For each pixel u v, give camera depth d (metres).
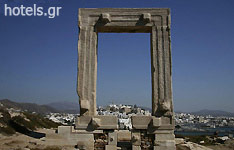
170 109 12.83
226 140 28.72
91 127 12.68
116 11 14.01
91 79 13.34
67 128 14.08
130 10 14.01
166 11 13.93
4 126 18.61
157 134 12.45
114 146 12.42
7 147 12.75
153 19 13.90
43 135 18.53
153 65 13.45
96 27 13.91
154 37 13.73
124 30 14.56
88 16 14.00
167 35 13.69
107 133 12.72
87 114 12.91
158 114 12.88
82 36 13.77
